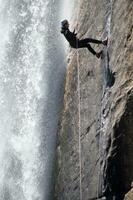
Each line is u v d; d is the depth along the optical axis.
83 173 43.47
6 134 57.81
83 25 47.81
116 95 37.94
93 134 42.31
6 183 56.25
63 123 49.84
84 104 45.22
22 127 56.66
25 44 59.00
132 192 35.03
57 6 56.66
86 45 42.44
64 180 47.56
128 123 36.31
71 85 49.03
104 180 38.28
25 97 57.25
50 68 55.06
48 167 52.06
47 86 54.88
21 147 56.19
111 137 37.38
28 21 59.53
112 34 40.53
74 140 46.38
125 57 38.00
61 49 54.12
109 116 38.72
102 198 39.00
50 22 56.91
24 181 54.94
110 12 41.88
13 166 56.34
